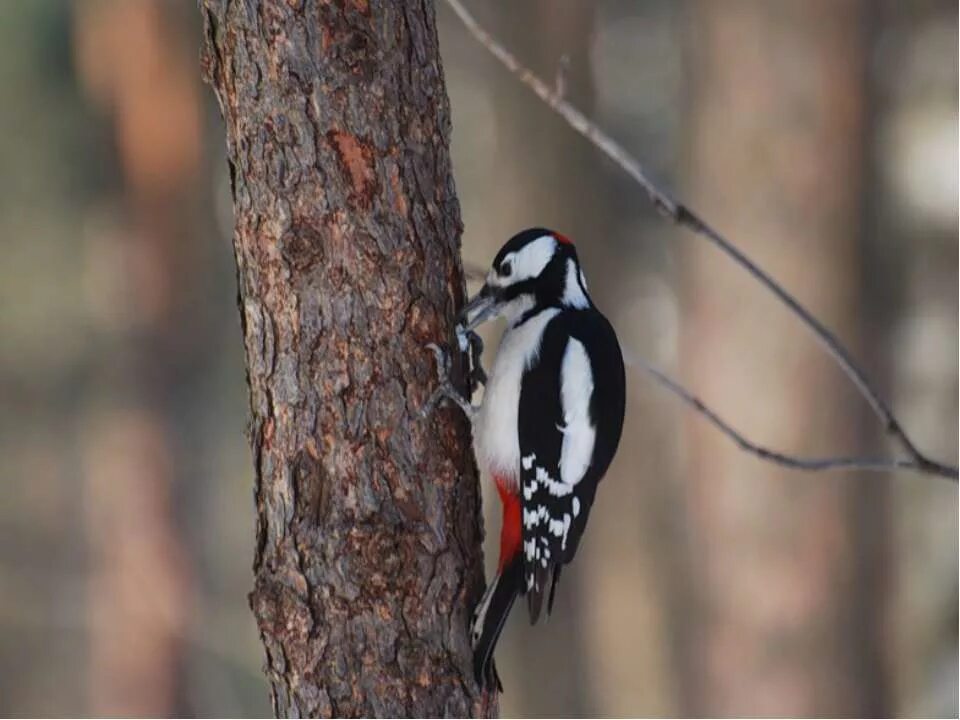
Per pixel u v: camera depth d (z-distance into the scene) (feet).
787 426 46.19
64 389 68.18
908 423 68.33
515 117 63.26
